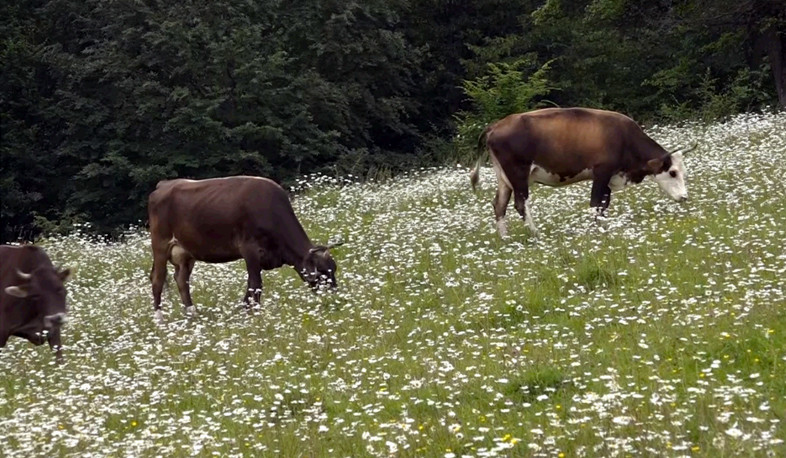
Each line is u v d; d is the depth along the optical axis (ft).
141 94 113.29
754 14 106.22
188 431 29.37
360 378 33.76
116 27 116.16
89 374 38.24
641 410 26.20
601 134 51.31
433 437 26.71
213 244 48.57
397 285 46.91
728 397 25.84
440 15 145.69
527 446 25.13
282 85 119.34
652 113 123.95
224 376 36.17
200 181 49.70
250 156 108.68
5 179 118.52
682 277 39.29
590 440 24.80
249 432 29.53
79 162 121.70
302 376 34.86
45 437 29.71
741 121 77.05
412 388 31.40
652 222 49.14
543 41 136.77
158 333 44.78
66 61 120.06
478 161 54.44
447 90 146.41
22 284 43.16
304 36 122.83
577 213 53.72
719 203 50.85
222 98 108.37
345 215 64.75
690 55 120.57
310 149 114.11
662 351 31.53
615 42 130.93
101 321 49.98
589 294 39.45
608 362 31.22
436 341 37.01
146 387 35.40
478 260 47.03
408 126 135.95
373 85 131.13
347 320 41.70
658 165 52.08
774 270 37.65
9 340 48.96
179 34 110.32
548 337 35.12
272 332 41.55
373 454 26.07
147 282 58.54
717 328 32.27
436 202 64.54
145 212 115.75
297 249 48.16
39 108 121.19
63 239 77.92
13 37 125.29
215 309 48.39
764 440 22.93
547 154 51.24
